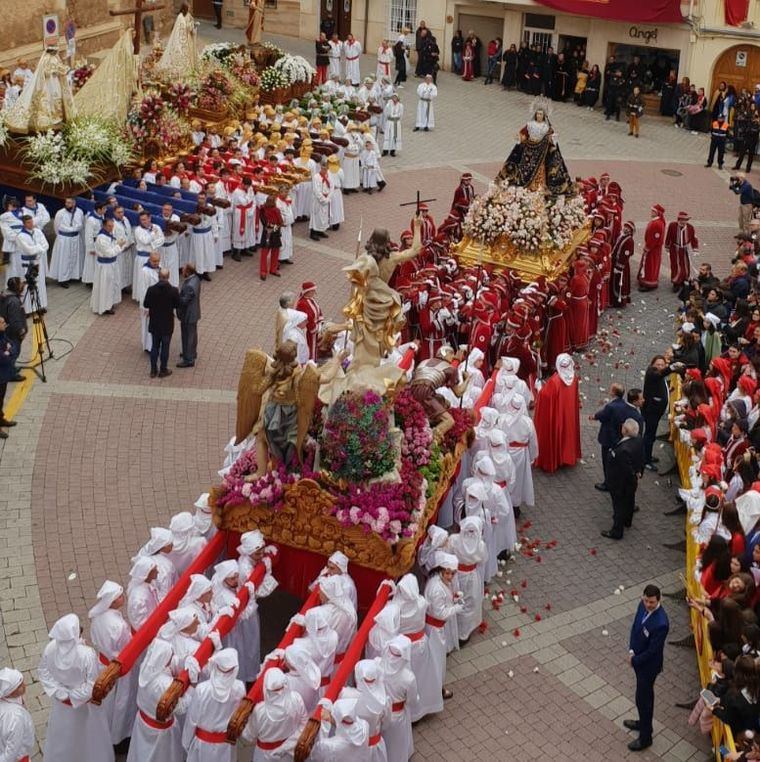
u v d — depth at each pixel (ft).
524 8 130.52
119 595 37.63
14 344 58.90
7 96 91.45
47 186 75.15
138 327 69.15
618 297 78.59
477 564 43.93
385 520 40.16
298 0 143.54
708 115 123.65
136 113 83.20
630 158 112.88
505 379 53.83
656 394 57.36
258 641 41.16
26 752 33.91
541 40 132.16
